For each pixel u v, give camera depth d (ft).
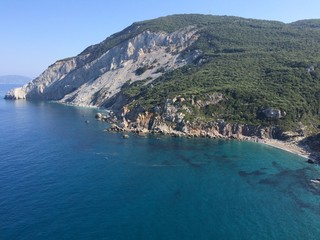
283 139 449.89
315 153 395.34
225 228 222.69
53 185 281.95
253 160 368.27
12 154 371.35
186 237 210.59
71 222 221.66
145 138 467.52
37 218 224.74
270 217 239.09
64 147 408.26
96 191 272.51
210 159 369.71
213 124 489.67
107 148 408.26
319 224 231.30
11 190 268.82
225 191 281.54
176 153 391.04
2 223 216.74
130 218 230.68
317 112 488.85
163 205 252.01
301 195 276.62
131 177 307.58
